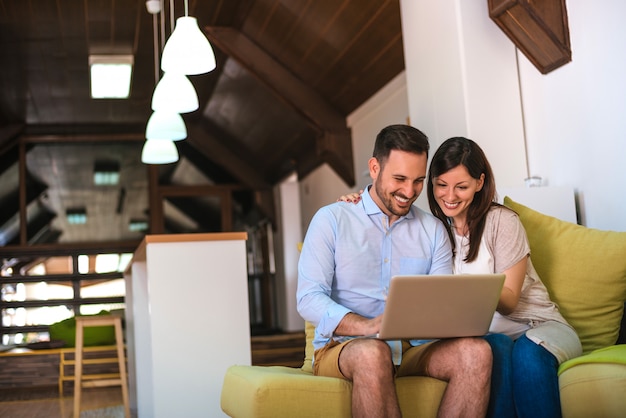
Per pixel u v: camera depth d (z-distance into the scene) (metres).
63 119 9.67
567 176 3.99
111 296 10.10
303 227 9.98
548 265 2.93
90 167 10.37
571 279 2.87
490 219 2.63
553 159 4.09
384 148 2.39
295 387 2.21
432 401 2.32
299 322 10.06
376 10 5.84
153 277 3.57
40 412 5.74
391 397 2.12
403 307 2.09
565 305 2.85
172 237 3.61
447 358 2.23
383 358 2.12
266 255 10.96
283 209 10.30
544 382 2.32
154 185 10.48
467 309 2.15
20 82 8.23
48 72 8.02
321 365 2.36
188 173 10.69
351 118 7.77
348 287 2.47
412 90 4.84
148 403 4.75
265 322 10.97
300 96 7.80
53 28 6.82
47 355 7.87
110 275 10.13
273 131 9.27
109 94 8.34
